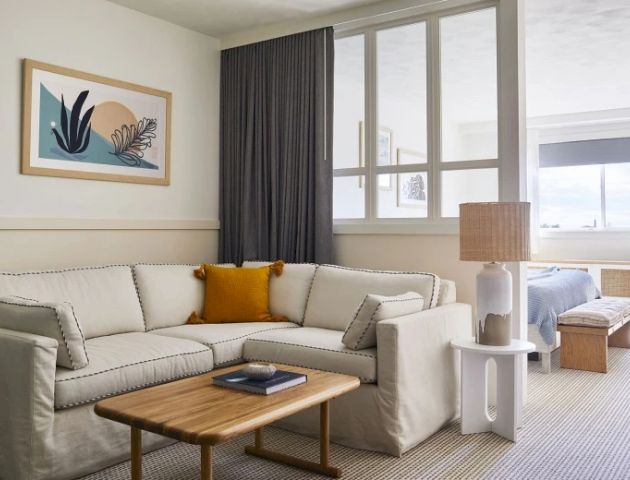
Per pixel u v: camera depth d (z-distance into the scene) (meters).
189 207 4.49
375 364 2.86
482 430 3.18
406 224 3.95
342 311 3.59
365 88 4.17
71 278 3.31
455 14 3.82
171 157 4.35
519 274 3.56
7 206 3.40
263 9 4.10
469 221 3.12
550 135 7.94
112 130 3.93
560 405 3.73
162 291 3.69
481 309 3.14
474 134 3.79
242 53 4.61
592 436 3.12
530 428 3.26
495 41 3.71
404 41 4.04
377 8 4.02
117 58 3.98
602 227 7.70
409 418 2.87
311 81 4.28
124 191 4.03
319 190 4.20
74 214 3.74
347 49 4.29
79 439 2.53
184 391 2.38
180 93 4.42
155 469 2.65
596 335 4.70
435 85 3.89
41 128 3.54
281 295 3.91
